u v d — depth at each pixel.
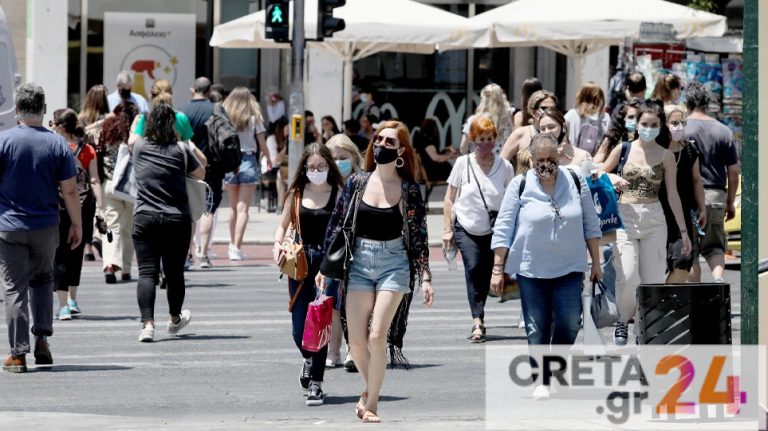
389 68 89.12
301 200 31.25
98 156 50.50
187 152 38.22
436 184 81.69
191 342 38.38
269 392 31.45
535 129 38.88
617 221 33.62
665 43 65.31
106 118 50.59
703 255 41.88
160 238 38.19
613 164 35.16
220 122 54.03
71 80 83.38
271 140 77.12
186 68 84.69
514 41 67.75
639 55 65.44
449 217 38.75
